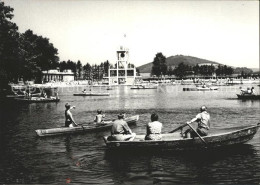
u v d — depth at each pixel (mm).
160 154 14172
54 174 11758
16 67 56625
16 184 10766
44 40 109750
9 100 52781
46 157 14242
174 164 12703
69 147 16188
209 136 14336
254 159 13234
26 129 22594
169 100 52719
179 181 10797
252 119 26750
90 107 41750
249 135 15516
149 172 11773
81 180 11039
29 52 64625
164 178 11109
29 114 32719
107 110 37531
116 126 14812
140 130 21531
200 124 14648
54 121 27141
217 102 46406
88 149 15664
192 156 13836
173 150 14328
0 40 52062
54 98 52094
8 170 12336
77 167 12578
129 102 49844
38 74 75375
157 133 14602
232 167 12203
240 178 10961
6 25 52625
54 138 18562
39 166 12820
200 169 12023
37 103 48250
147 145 14180
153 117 14781
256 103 43125
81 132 20234
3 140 18266
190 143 14281
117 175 11492
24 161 13609
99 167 12500
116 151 14523
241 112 32219
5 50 53781
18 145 16875
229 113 31391
